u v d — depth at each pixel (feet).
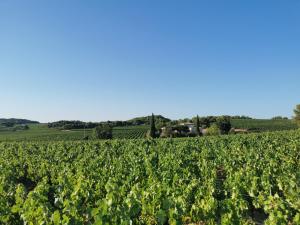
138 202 29.07
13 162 70.49
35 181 62.08
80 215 29.96
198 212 31.12
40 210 27.58
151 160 63.98
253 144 95.14
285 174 45.65
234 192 35.09
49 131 356.79
